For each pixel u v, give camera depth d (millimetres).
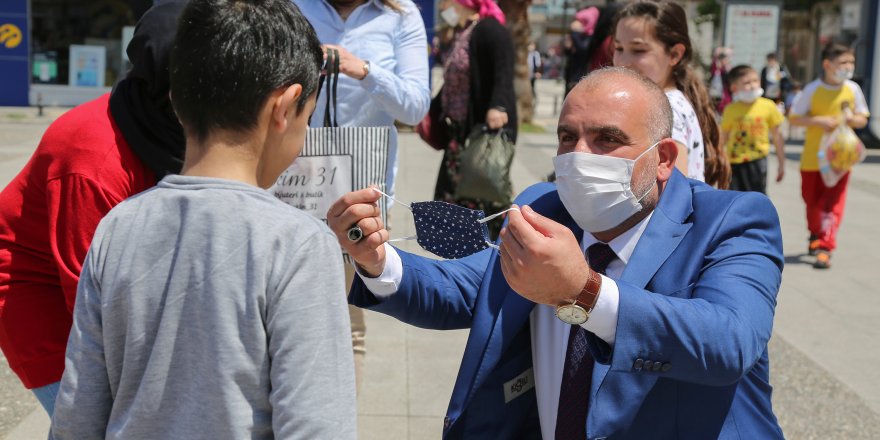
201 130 1575
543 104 29469
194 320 1471
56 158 2193
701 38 21219
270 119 1599
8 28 19422
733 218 1933
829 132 7488
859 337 5684
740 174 7723
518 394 2070
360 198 1955
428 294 2098
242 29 1552
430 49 16547
